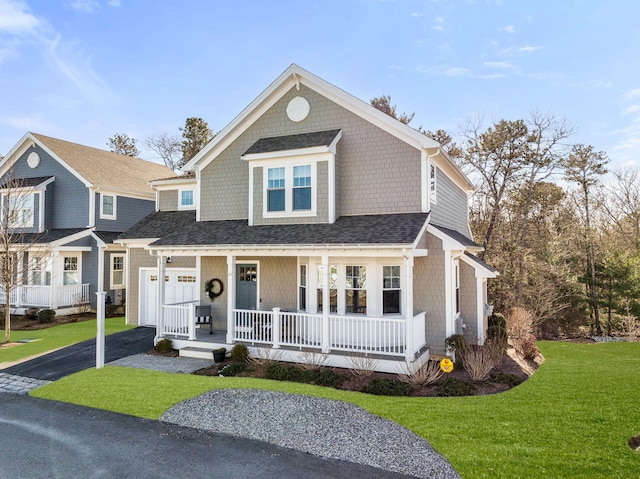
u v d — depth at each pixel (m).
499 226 25.81
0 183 23.34
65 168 21.91
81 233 20.61
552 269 23.28
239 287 14.24
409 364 9.95
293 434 6.76
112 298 21.98
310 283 12.42
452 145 28.80
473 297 13.23
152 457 6.11
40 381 10.09
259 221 13.28
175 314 13.56
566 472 5.30
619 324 23.02
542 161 24.83
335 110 12.99
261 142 13.73
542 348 15.57
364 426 6.93
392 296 11.75
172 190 18.06
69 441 6.69
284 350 11.26
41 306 19.98
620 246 27.14
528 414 7.30
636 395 8.38
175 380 9.64
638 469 5.31
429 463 5.70
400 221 11.37
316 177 12.46
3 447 6.49
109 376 10.10
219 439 6.67
